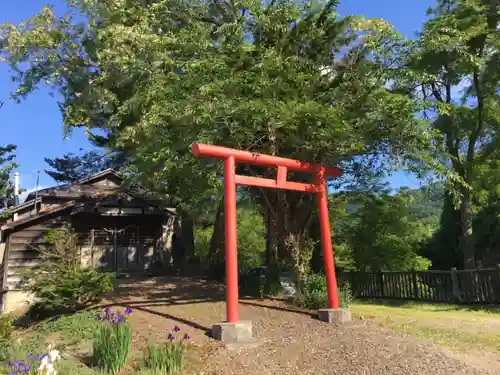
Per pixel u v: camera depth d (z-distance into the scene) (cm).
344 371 645
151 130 1058
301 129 1002
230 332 787
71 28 1476
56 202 2089
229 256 853
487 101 1777
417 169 1103
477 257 2655
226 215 880
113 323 712
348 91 1070
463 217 1819
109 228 2103
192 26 1187
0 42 1445
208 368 655
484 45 1680
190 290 1404
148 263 2138
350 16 1068
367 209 1627
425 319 1063
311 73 1095
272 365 671
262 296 1243
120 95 1341
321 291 1091
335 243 1694
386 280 1605
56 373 543
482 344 820
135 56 1124
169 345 695
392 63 1086
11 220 2108
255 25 1144
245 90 982
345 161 1398
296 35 1137
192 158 1119
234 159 914
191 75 994
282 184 999
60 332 871
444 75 1730
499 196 2264
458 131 1825
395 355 712
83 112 1520
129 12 1290
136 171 1418
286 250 1182
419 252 2858
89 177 2238
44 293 1053
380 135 1109
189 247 2167
